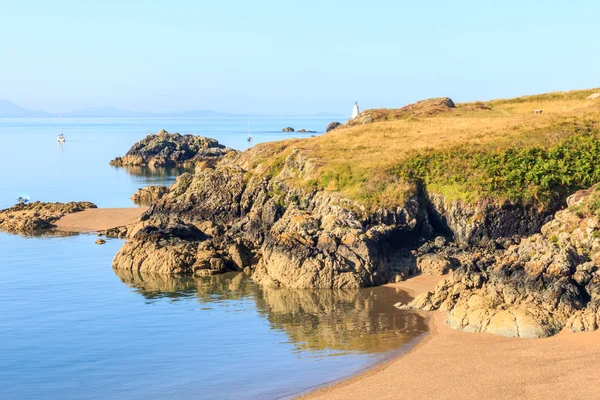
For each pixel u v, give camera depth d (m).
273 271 67.56
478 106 119.69
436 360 45.16
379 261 67.25
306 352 48.69
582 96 118.19
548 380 40.53
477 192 76.25
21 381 44.84
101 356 49.16
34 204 116.50
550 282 49.38
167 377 45.06
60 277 72.00
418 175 81.62
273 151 101.19
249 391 42.34
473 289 54.69
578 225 57.03
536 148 83.25
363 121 117.38
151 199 125.44
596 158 79.75
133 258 75.38
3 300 63.59
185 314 58.62
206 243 75.88
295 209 80.44
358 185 80.88
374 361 46.16
